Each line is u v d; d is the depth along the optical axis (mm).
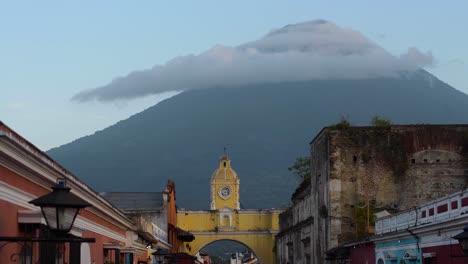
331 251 42562
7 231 14398
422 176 44125
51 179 17344
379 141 44656
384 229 33469
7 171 14344
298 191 60844
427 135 44406
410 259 27938
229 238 98125
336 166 44562
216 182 108125
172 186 70750
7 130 13492
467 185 43781
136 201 63406
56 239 12484
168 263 43750
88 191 22328
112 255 29297
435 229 24578
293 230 64062
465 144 44219
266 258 97562
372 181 44344
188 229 98000
